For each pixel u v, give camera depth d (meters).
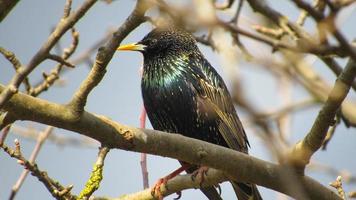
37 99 8.79
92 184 10.58
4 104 8.10
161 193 11.95
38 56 8.12
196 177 11.83
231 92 5.36
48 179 10.61
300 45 6.22
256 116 5.36
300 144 9.88
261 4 6.32
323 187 10.45
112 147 9.36
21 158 10.52
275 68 6.72
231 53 8.78
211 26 5.89
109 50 8.57
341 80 9.19
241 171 10.11
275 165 10.12
